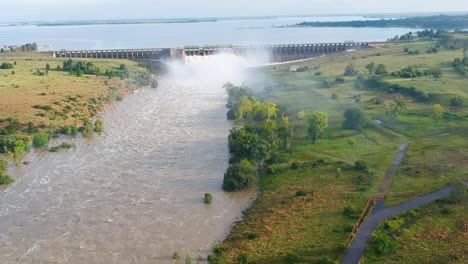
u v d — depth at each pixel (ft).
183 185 371.15
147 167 411.34
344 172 375.04
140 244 282.97
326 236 274.36
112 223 309.83
